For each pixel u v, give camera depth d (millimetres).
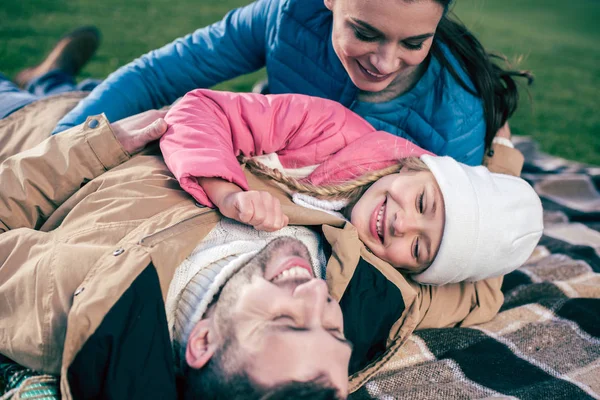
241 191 1686
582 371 1803
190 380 1384
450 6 2020
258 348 1300
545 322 2064
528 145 3535
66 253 1536
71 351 1361
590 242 2607
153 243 1530
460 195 1829
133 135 1846
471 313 2096
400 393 1668
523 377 1781
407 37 1653
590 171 3248
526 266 2441
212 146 1728
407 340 1942
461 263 1873
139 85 2271
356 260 1716
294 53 2197
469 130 2195
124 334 1386
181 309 1495
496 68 2367
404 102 2180
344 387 1307
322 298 1377
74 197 1777
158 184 1743
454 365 1821
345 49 1740
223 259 1567
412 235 1833
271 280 1453
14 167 1767
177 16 5758
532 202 2000
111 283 1429
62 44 3043
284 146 2006
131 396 1360
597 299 2164
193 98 1908
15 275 1574
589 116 5035
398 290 1803
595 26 10352
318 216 1760
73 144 1793
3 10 4926
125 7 5746
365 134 2053
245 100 1936
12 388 1560
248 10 2318
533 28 9203
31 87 2811
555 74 6457
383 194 1866
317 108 2006
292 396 1255
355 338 1714
